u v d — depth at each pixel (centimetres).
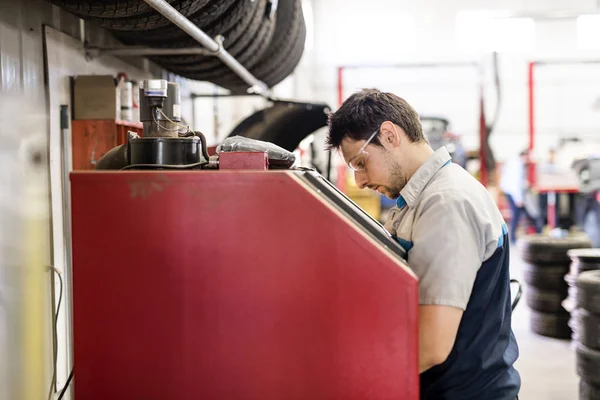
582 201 898
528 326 531
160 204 126
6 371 196
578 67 1135
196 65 322
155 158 141
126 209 127
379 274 122
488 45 828
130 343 128
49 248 233
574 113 1143
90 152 257
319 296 124
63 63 249
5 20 204
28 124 218
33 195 221
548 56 1132
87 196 128
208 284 126
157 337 128
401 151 155
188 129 159
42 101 231
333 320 124
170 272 127
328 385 125
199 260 126
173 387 128
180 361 127
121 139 264
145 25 224
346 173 960
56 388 228
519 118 1149
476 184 149
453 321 134
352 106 156
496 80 1003
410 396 123
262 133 341
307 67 1148
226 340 126
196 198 126
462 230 137
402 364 122
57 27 246
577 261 433
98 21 222
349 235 123
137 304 128
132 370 128
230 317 126
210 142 564
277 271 125
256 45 326
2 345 194
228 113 714
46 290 228
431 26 1133
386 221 184
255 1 282
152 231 127
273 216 124
